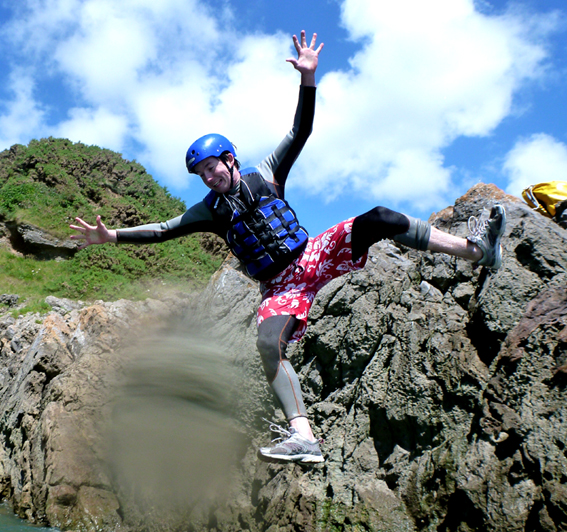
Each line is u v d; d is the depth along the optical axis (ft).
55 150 83.92
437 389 15.98
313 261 10.57
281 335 10.25
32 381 27.81
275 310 10.48
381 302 18.62
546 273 16.20
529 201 19.42
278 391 10.11
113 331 25.34
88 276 60.95
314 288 10.76
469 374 15.48
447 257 18.28
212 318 22.68
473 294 17.19
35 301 54.80
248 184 10.61
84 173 81.66
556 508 12.43
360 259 10.46
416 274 19.02
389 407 16.63
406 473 15.56
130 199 80.79
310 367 19.40
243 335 21.56
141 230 11.44
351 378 18.35
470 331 16.62
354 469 16.62
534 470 13.16
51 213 70.74
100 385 23.62
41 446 23.67
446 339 16.57
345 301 19.04
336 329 18.95
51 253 67.46
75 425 22.98
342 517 15.84
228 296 22.84
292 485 17.10
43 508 22.02
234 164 10.75
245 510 18.17
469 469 14.16
